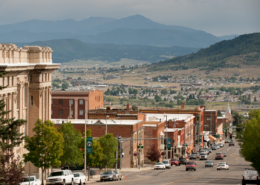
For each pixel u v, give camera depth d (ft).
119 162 405.59
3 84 247.91
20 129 275.80
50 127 246.47
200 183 257.34
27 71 288.30
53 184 223.30
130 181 276.00
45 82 311.47
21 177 175.32
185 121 653.71
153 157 486.38
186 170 388.16
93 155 309.63
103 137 327.88
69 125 286.25
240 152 354.95
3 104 172.04
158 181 273.75
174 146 577.43
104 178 280.31
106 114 533.55
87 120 472.85
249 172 245.45
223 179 291.99
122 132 426.10
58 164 249.75
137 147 420.77
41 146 243.81
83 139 305.94
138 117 534.78
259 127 324.39
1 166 169.48
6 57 254.27
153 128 502.79
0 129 170.40
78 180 244.42
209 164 436.76
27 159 245.86
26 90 296.51
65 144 280.92
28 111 295.69
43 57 306.76
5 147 174.40
